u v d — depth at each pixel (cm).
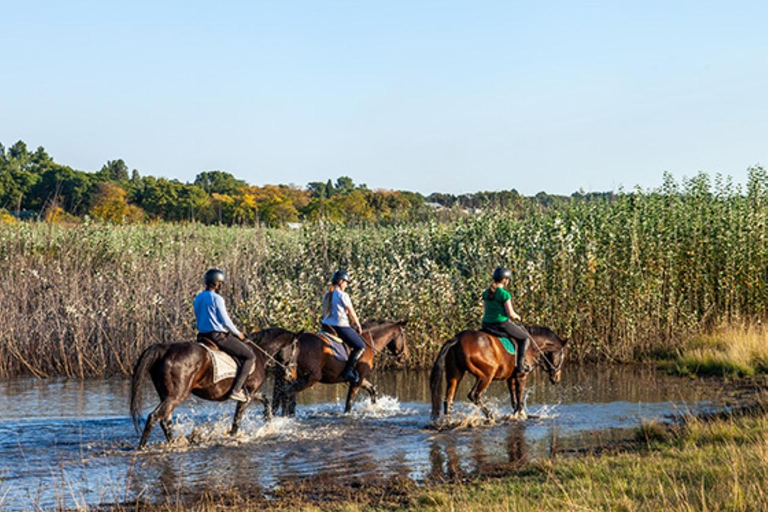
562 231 2095
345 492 909
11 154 11431
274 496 893
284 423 1302
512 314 1325
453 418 1348
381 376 1875
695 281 2206
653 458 979
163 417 1102
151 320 2014
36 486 927
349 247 2441
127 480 957
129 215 4906
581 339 2061
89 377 1845
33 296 2141
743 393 1546
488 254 2181
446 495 846
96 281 2169
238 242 2464
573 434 1218
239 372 1172
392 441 1174
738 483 797
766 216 2309
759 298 2225
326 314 1390
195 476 977
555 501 786
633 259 2122
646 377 1786
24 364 1930
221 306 1166
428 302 2012
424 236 2409
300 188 9562
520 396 1367
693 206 2341
